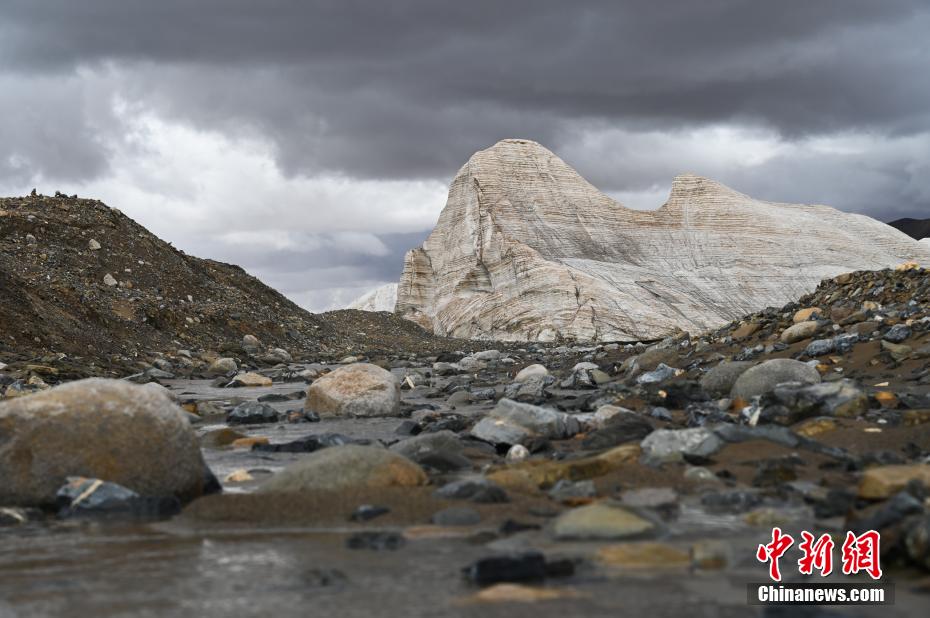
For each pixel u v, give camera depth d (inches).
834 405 314.2
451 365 868.6
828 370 490.9
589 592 131.9
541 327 2241.6
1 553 163.9
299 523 186.7
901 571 141.7
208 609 126.1
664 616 120.4
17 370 618.8
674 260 2669.8
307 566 150.6
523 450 286.7
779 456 250.2
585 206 2765.7
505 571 139.9
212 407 473.7
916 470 188.2
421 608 125.0
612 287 2378.2
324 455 229.1
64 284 941.8
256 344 1106.7
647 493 203.8
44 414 217.0
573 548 160.2
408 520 187.3
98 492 205.2
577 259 2559.1
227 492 234.5
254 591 135.3
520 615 121.0
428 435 298.2
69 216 1226.6
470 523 183.3
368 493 205.8
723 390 450.9
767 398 326.3
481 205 2696.9
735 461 247.4
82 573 148.0
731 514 187.9
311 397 452.8
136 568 151.0
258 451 319.0
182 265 1294.3
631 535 166.2
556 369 816.9
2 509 198.4
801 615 120.3
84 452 215.0
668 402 418.0
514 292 2391.7
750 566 146.3
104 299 996.6
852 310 637.9
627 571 143.9
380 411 444.5
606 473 232.2
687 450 254.8
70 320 869.8
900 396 358.3
